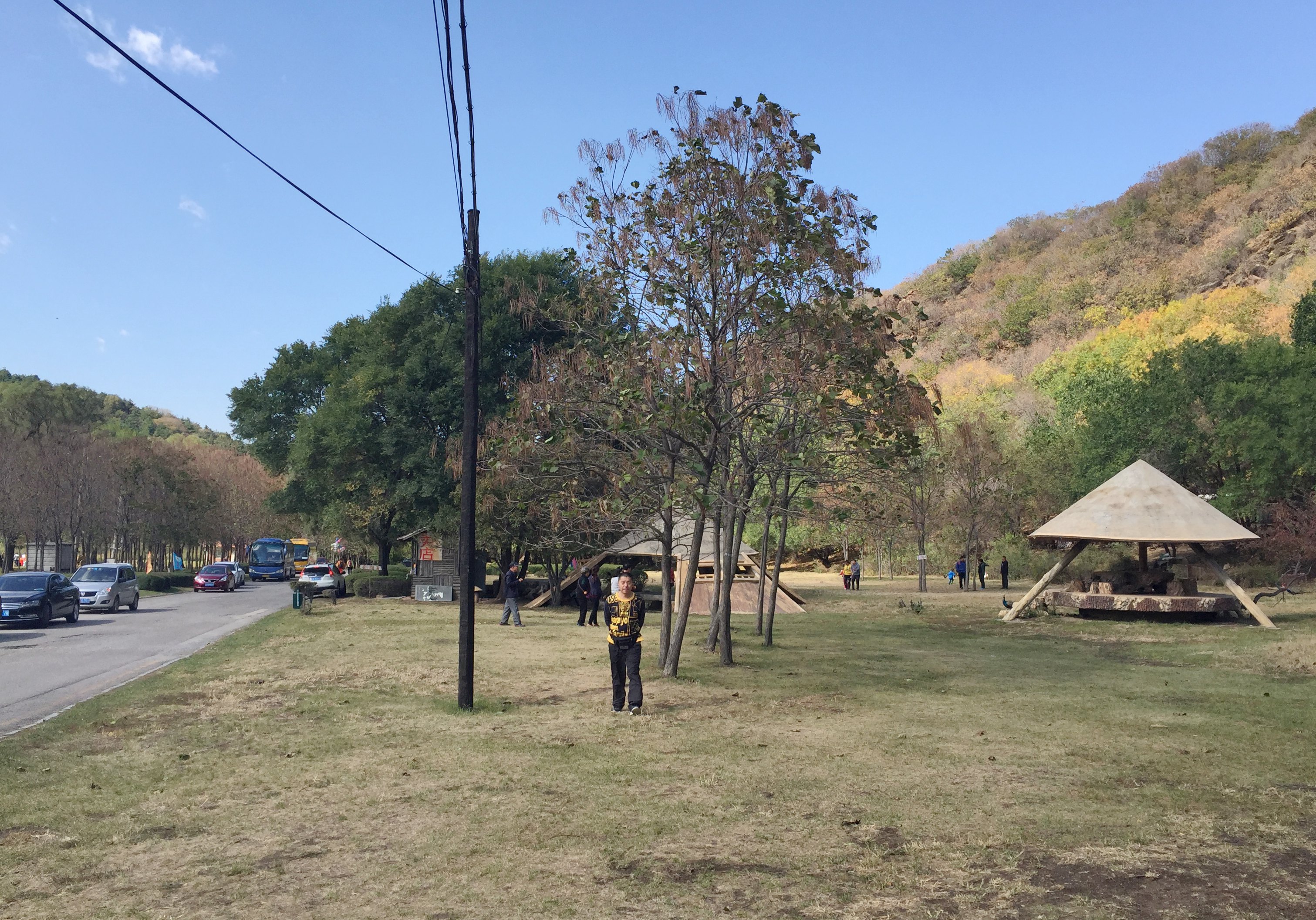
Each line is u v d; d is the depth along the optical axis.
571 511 15.67
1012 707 11.79
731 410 13.94
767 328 13.39
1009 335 120.44
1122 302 110.56
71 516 58.44
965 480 47.69
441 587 37.03
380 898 5.43
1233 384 41.06
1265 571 38.16
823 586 51.22
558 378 14.16
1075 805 7.26
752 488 15.84
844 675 14.85
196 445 118.06
